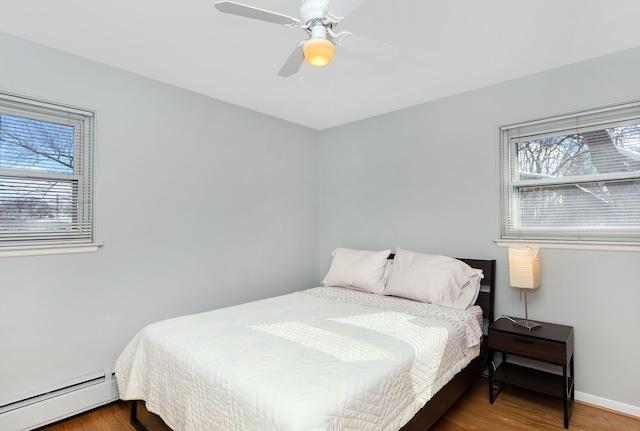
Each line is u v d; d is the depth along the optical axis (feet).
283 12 6.10
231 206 10.60
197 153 9.77
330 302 8.94
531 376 7.95
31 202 7.22
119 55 7.67
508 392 8.43
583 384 7.97
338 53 7.59
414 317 7.58
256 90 9.64
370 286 10.10
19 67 6.93
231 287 10.53
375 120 11.90
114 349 8.08
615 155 7.77
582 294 7.99
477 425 7.02
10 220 6.98
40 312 7.10
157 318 8.83
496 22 6.40
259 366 4.92
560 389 7.29
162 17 6.25
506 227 9.25
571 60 7.97
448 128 10.14
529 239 8.76
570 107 8.15
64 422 7.19
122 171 8.29
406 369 5.40
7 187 6.96
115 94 8.21
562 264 8.25
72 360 7.48
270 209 11.76
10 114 6.98
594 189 8.07
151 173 8.79
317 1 4.64
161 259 8.95
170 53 7.59
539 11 6.05
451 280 8.79
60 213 7.54
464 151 9.83
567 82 8.20
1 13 6.10
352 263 10.77
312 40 4.72
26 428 6.69
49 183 7.43
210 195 10.05
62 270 7.39
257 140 11.39
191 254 9.57
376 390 4.73
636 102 7.39
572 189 8.36
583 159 8.17
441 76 8.79
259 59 7.88
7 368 6.70
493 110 9.30
